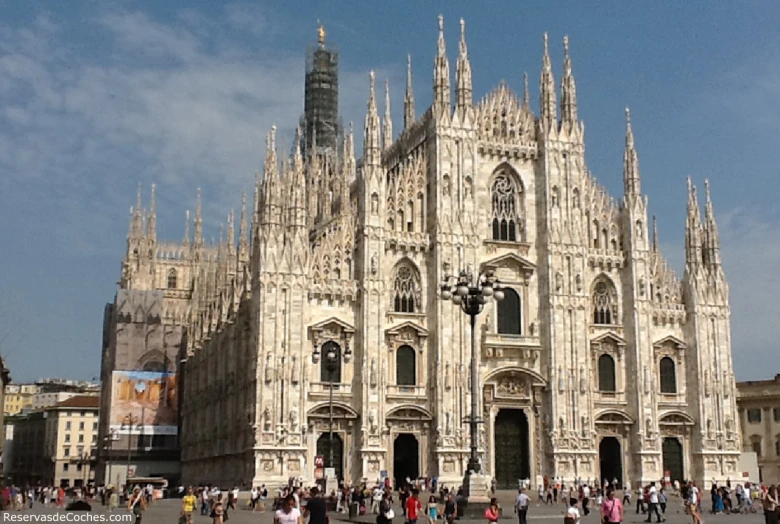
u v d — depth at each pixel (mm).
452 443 94625
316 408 91812
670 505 89312
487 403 97938
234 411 102500
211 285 136000
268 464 88812
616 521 44938
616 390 103812
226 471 105625
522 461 99438
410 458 95438
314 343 93188
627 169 108125
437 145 100062
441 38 102500
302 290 92812
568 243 103438
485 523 58406
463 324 97250
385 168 115125
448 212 99250
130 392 146250
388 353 95875
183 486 132125
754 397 142500
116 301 149250
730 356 108062
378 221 96562
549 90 106500
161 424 146500
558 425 99188
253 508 82125
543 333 101688
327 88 174250
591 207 107312
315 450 91875
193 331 141375
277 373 90500
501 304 101375
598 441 102250
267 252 92438
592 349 103812
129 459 135125
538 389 100062
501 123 105438
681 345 106938
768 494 48594
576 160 106000
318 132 171500
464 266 98250
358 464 92500
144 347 148250
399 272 98375
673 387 106500
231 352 106750
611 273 106562
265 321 91125
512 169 104812
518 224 104250
